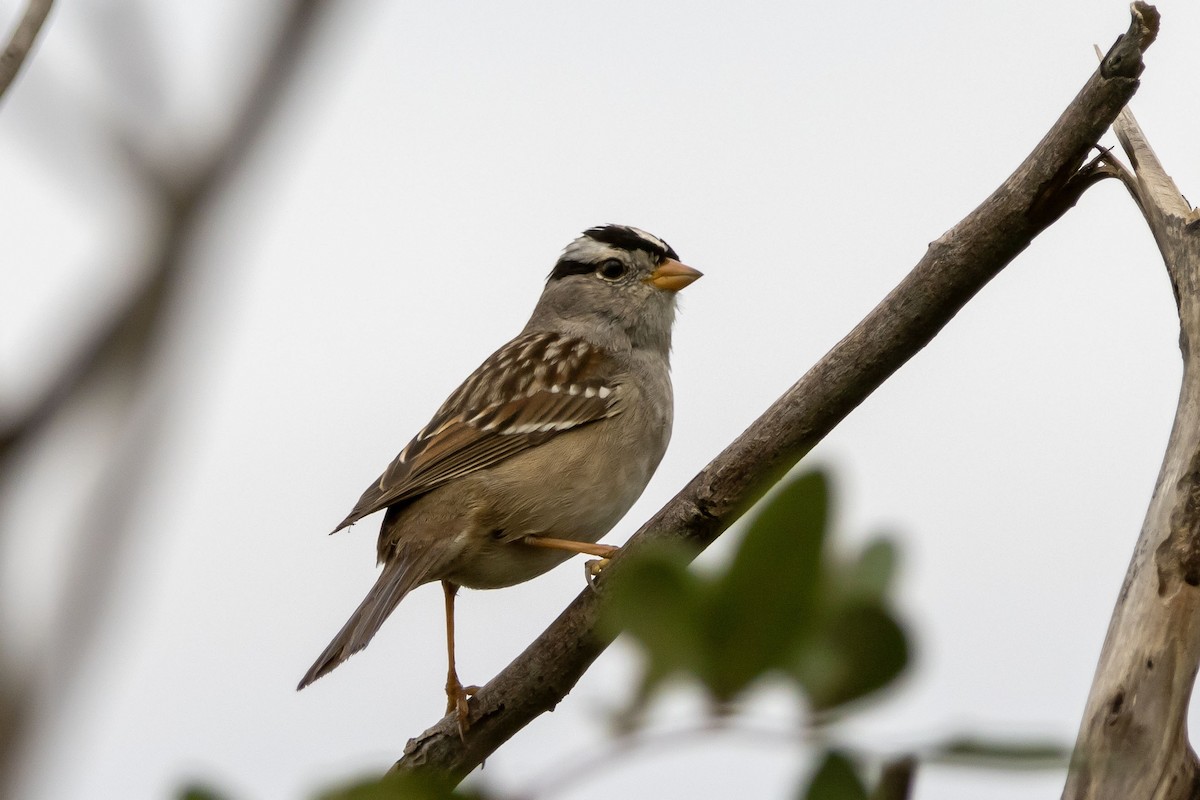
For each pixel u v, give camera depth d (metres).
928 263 7.19
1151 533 5.82
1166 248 6.64
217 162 4.88
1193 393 6.13
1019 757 3.25
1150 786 5.53
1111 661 5.70
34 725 4.22
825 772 3.46
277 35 5.01
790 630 3.62
